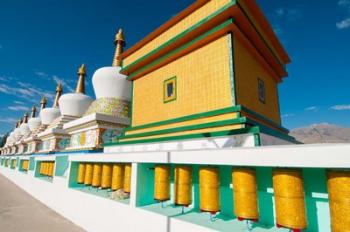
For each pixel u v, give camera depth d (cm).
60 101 2500
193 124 759
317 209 381
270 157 365
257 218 404
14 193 1697
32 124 4322
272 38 978
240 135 587
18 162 2522
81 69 2780
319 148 315
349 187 299
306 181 398
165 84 925
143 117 1007
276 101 1089
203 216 495
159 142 809
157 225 510
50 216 996
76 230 795
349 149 288
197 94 783
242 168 422
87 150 1432
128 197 700
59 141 2203
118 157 714
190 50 838
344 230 295
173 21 901
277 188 373
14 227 848
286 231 397
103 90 1883
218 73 731
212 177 471
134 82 1125
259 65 928
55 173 1209
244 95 735
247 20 730
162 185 575
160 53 928
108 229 665
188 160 496
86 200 809
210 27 759
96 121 1460
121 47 2216
